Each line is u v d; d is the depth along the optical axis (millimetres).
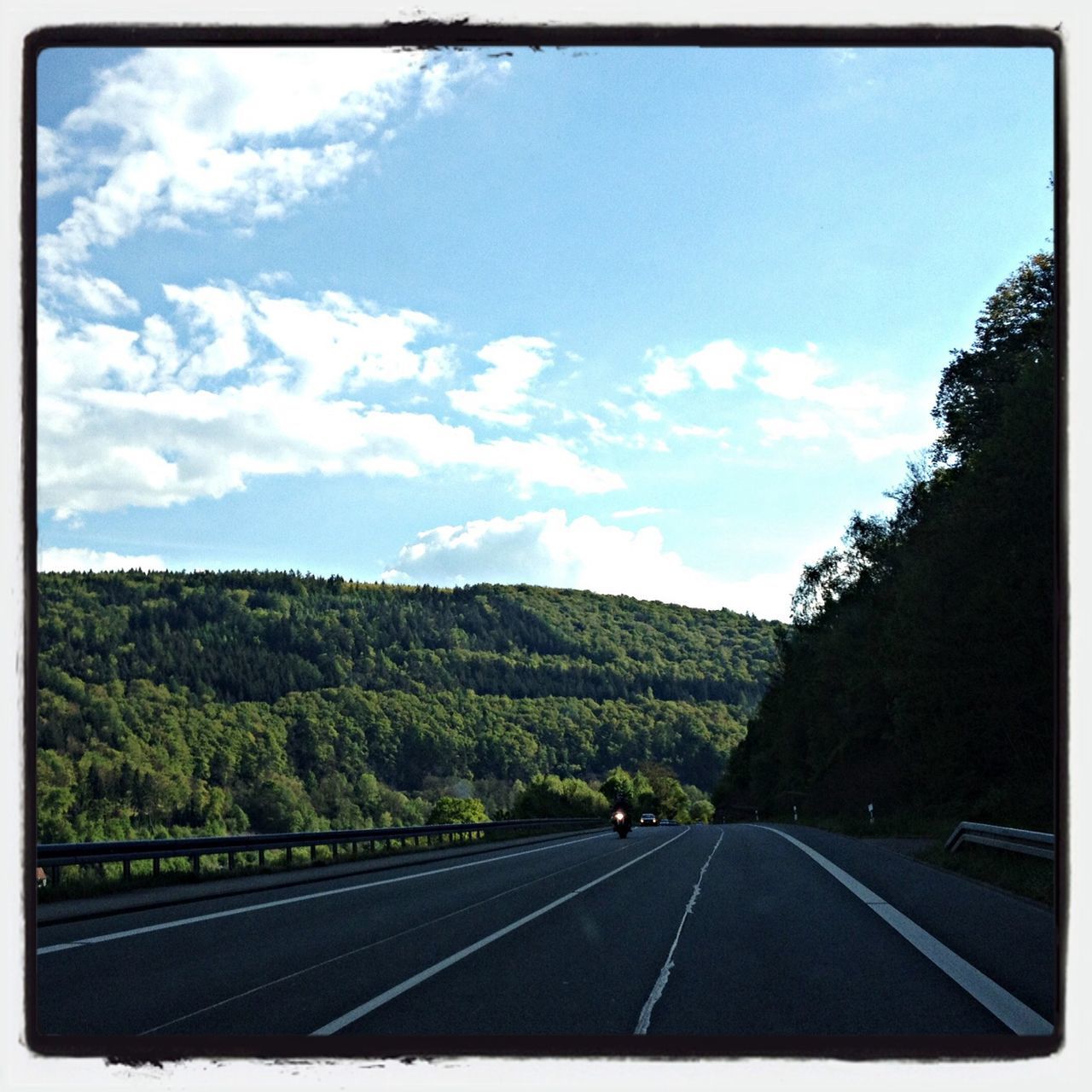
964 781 42281
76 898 17422
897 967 9234
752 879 19250
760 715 134375
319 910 15266
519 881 19781
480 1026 7000
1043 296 47469
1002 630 35562
